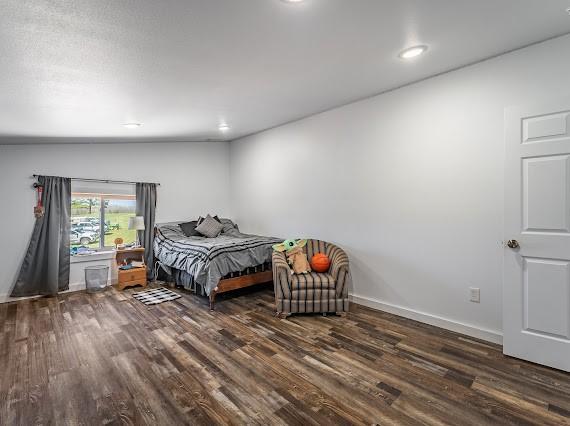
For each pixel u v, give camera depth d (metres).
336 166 3.86
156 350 2.56
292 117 4.19
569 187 2.12
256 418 1.75
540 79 2.32
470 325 2.76
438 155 2.91
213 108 3.39
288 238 4.63
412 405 1.85
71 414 1.79
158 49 1.93
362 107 3.52
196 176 5.65
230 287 3.79
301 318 3.25
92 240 4.68
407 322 3.09
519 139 2.30
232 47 2.02
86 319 3.28
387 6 1.68
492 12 1.82
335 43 2.09
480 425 1.68
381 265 3.41
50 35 1.63
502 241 2.44
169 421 1.73
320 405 1.86
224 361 2.38
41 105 2.60
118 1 1.41
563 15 1.90
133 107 2.98
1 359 2.42
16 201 4.00
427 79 2.95
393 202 3.28
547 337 2.22
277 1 1.55
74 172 4.45
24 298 3.99
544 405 1.83
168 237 4.78
